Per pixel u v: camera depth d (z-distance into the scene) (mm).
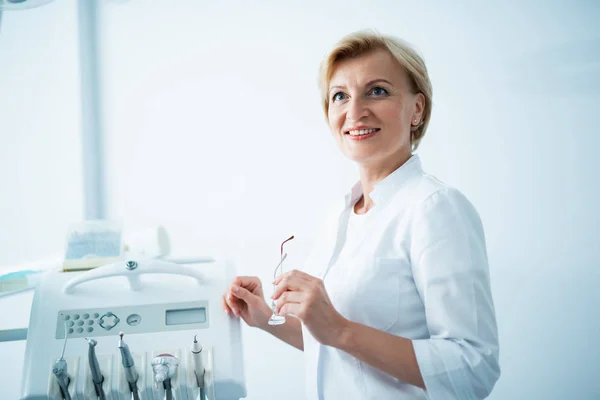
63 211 2270
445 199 947
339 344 872
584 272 2326
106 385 982
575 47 2400
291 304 888
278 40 2467
